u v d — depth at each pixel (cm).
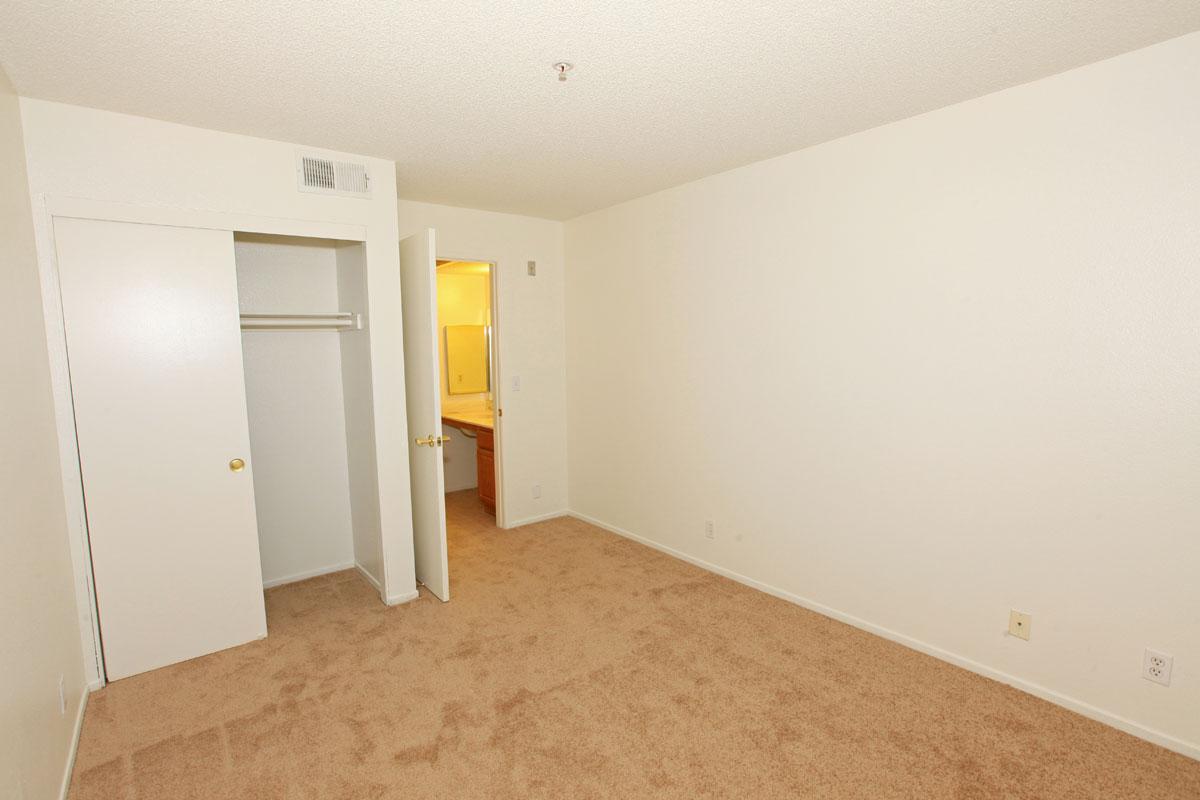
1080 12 169
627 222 399
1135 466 204
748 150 293
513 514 458
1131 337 201
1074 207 210
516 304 444
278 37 178
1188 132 187
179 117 241
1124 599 209
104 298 239
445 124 253
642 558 388
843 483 290
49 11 161
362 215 296
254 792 188
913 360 258
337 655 270
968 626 250
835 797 183
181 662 265
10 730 149
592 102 231
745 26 175
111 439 243
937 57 197
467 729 217
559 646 276
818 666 256
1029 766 195
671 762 199
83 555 238
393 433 316
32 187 221
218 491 269
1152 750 202
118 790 189
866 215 269
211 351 263
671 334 376
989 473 239
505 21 171
